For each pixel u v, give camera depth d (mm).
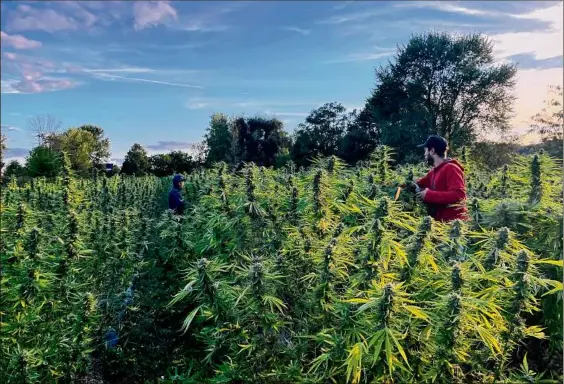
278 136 45750
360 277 2391
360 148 33625
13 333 3354
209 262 2691
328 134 35906
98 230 4777
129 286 4180
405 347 2182
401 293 2025
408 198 4195
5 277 3539
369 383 2277
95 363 3660
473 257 2504
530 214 3107
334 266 2498
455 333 2057
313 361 2396
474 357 2283
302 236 3262
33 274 3408
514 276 2258
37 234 3650
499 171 5598
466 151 6020
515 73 29078
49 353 3287
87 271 4402
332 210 3619
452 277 2184
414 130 28734
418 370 2152
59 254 3941
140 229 4914
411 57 30328
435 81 30156
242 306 2646
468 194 4848
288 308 2816
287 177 4863
